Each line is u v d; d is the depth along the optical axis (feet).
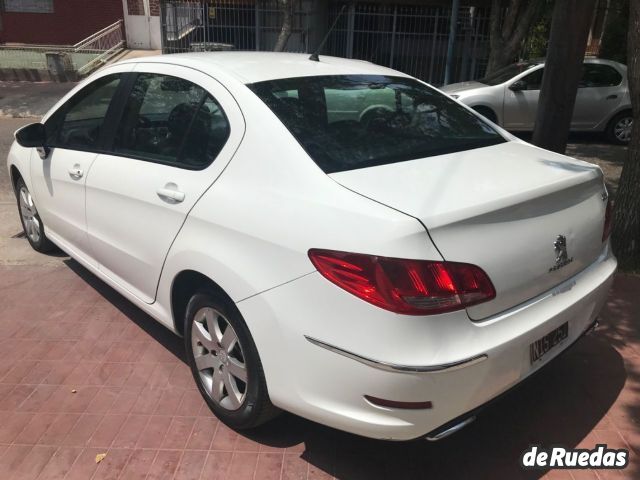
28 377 10.67
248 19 57.41
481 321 7.14
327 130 8.82
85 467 8.55
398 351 6.76
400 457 8.84
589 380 10.71
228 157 8.82
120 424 9.45
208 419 9.59
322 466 8.64
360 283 6.88
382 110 9.96
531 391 10.39
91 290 14.19
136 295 11.05
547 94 20.13
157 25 66.33
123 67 11.84
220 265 8.32
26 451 8.85
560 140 20.42
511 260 7.39
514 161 9.21
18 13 68.23
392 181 7.81
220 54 11.28
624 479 8.42
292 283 7.47
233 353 8.81
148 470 8.50
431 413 6.95
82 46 63.62
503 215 7.43
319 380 7.39
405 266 6.69
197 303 9.23
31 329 12.34
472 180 8.04
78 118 12.67
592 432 9.38
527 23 38.11
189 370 10.97
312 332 7.30
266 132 8.54
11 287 14.28
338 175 7.88
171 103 10.28
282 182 8.04
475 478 8.45
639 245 15.20
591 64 34.14
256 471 8.50
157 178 9.86
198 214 8.84
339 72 10.66
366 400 7.07
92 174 11.58
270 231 7.76
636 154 14.89
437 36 55.47
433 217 6.85
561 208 8.27
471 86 34.91
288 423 9.50
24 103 46.32
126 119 11.23
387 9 55.77
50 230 14.55
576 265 8.55
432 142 9.60
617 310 13.23
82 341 11.90
